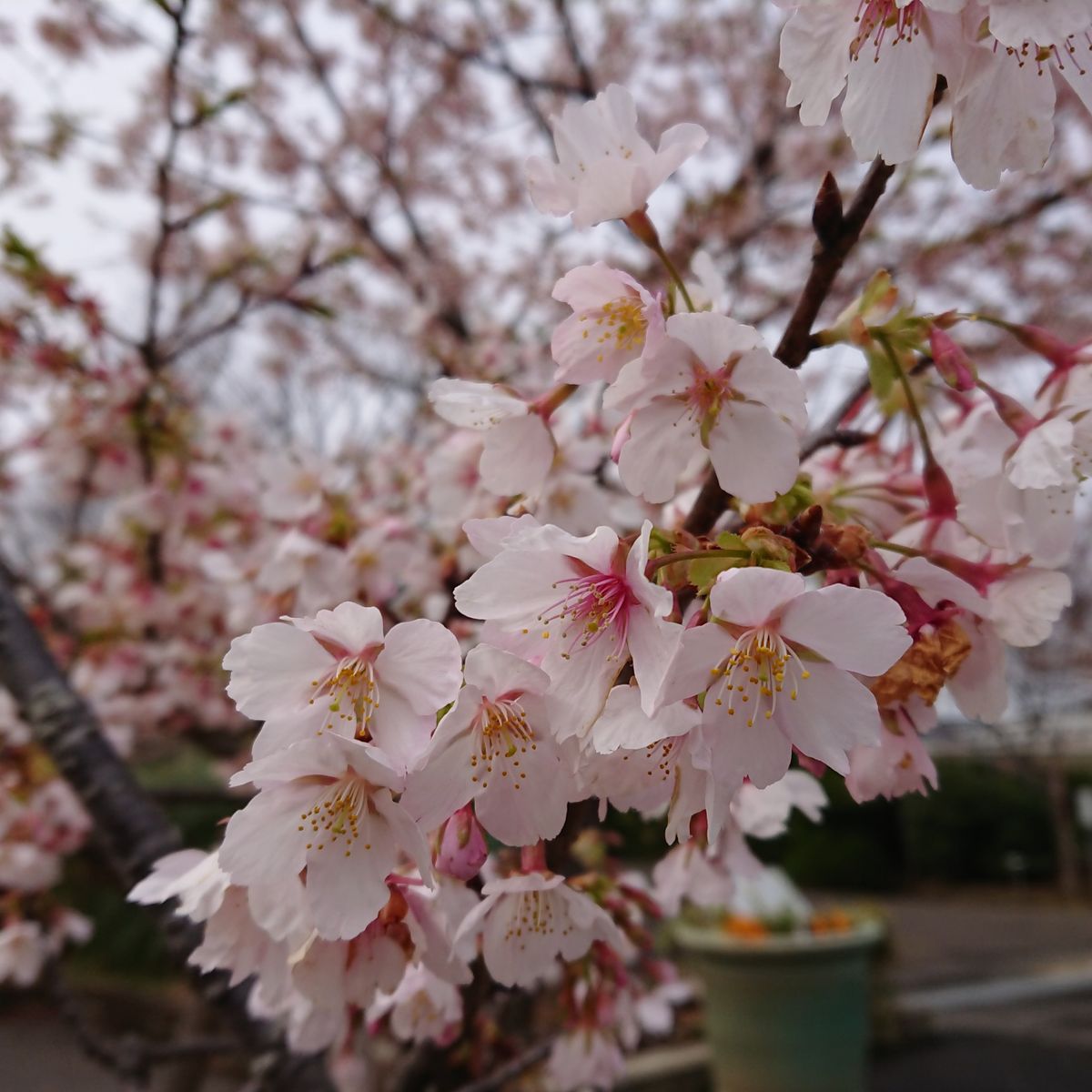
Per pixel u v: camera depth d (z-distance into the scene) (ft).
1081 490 0.59
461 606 0.49
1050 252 3.07
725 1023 2.31
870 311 0.58
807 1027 2.23
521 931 0.57
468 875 0.50
